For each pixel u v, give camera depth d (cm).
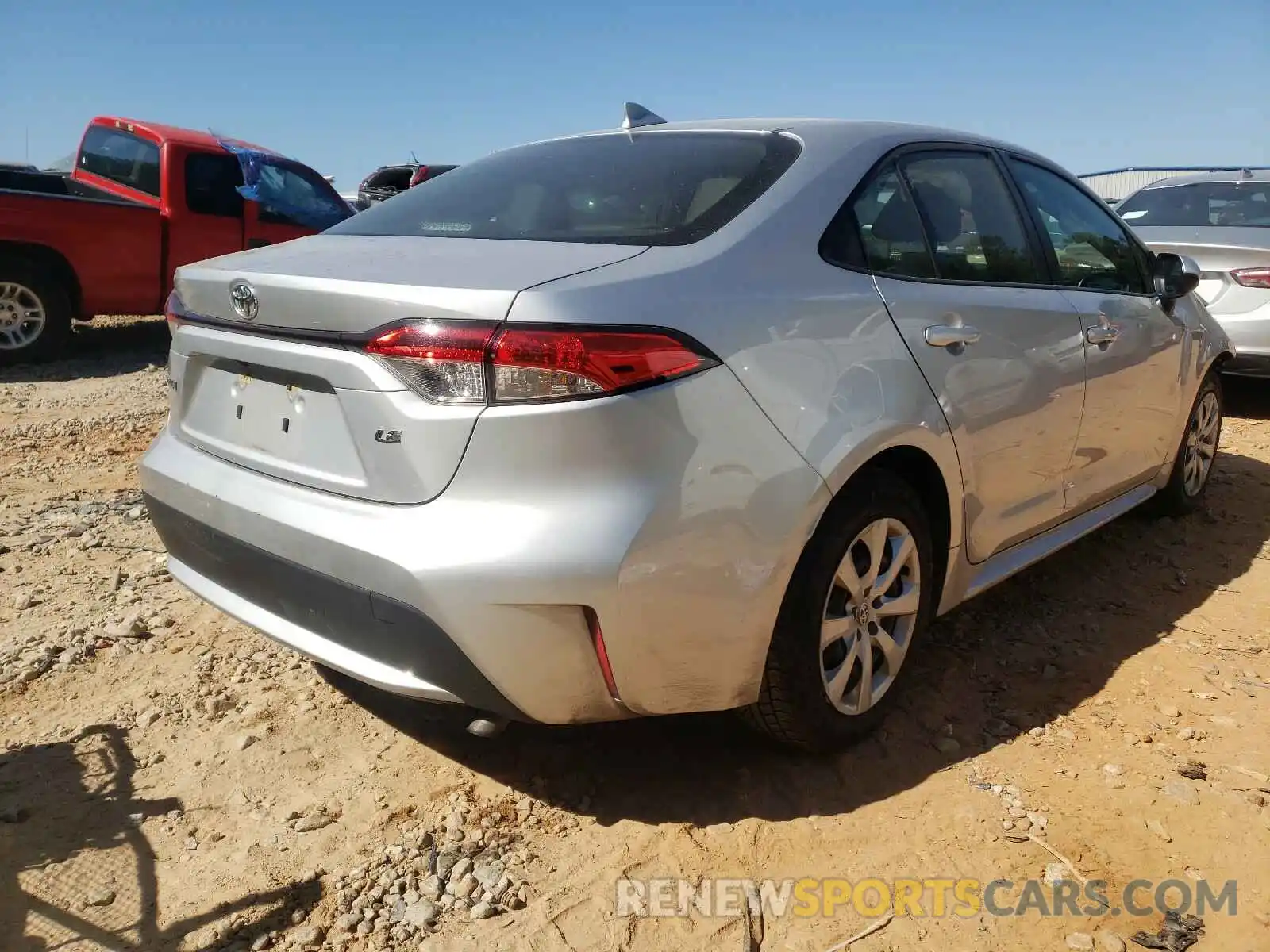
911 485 295
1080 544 446
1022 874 239
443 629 217
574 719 231
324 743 291
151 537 450
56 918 226
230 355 261
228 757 284
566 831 254
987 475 308
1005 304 315
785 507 237
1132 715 308
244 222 949
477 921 225
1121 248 406
